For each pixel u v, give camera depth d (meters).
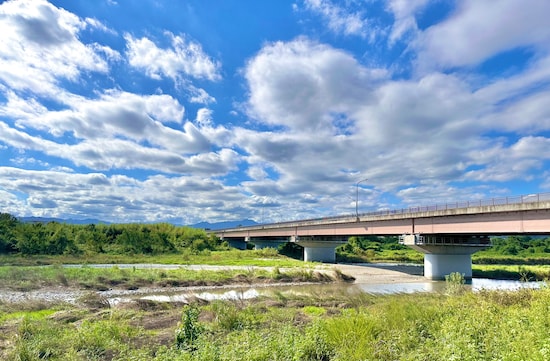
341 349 9.78
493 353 8.24
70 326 16.52
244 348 10.32
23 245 68.12
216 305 18.88
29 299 25.69
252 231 106.19
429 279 49.34
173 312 21.03
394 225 55.88
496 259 83.31
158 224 102.69
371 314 14.69
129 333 14.45
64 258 63.25
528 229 35.78
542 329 9.27
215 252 85.69
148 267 52.03
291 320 16.39
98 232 85.50
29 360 11.01
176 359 9.74
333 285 41.75
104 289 35.00
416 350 9.38
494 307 13.73
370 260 85.62
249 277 43.38
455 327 10.61
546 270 56.19
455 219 44.47
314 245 79.38
